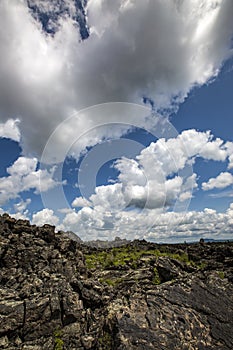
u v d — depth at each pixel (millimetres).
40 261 31609
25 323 20766
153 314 20656
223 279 29047
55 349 19594
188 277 27812
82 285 26656
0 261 30469
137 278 37188
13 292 24141
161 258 44156
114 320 19953
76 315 22375
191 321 20422
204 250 68438
